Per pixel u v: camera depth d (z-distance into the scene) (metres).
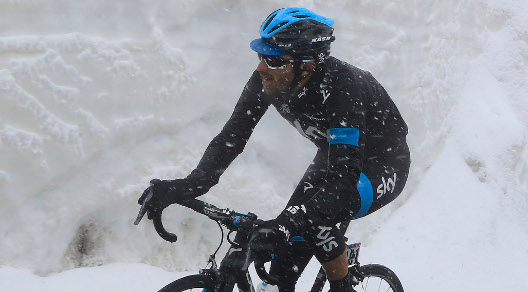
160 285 5.66
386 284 5.90
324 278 4.82
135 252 5.89
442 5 8.80
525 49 10.21
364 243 7.50
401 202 8.14
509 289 7.11
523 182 9.21
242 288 3.93
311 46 3.84
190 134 6.20
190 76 6.05
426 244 7.61
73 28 5.38
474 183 8.52
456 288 6.98
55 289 5.14
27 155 5.14
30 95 5.13
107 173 5.63
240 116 4.32
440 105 8.81
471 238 7.77
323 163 4.64
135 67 5.70
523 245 8.09
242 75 6.50
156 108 5.88
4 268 5.12
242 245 3.77
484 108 9.31
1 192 5.09
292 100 4.15
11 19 5.07
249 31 6.50
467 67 9.59
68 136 5.33
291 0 6.77
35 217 5.30
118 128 5.64
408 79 8.14
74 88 5.35
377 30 7.66
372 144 4.49
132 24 5.72
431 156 8.64
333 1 7.14
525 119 9.70
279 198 6.82
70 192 5.46
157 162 5.97
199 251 6.32
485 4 10.01
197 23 6.14
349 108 3.93
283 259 4.43
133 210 5.84
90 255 5.65
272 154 6.78
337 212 3.76
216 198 6.35
